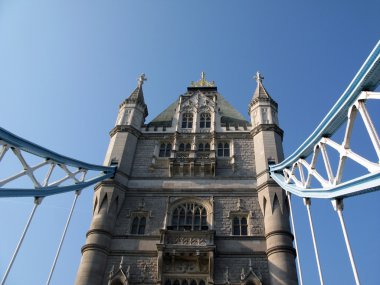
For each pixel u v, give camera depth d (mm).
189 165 40000
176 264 32062
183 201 37312
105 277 31781
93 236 33500
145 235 34281
